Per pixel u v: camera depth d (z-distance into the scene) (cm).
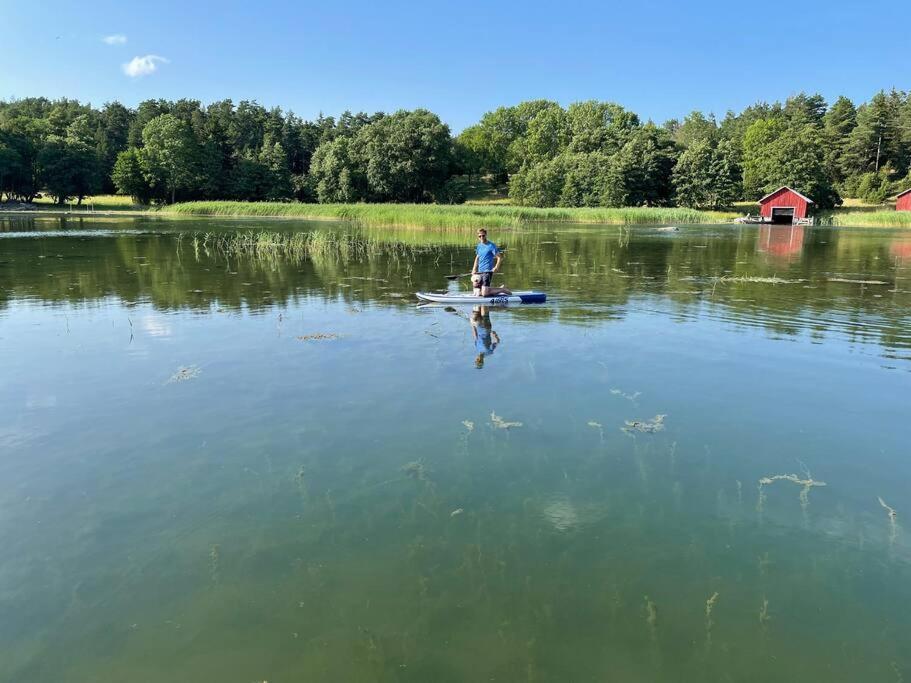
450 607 388
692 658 348
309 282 1706
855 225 5569
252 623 376
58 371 858
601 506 505
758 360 909
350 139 9256
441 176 9300
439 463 575
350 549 448
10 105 10931
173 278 1770
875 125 8838
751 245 3138
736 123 12450
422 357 918
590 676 334
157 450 607
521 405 720
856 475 559
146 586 410
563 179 8412
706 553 445
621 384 796
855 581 415
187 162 8075
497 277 1833
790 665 343
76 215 6091
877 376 834
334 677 334
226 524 481
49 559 439
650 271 1994
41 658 349
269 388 780
